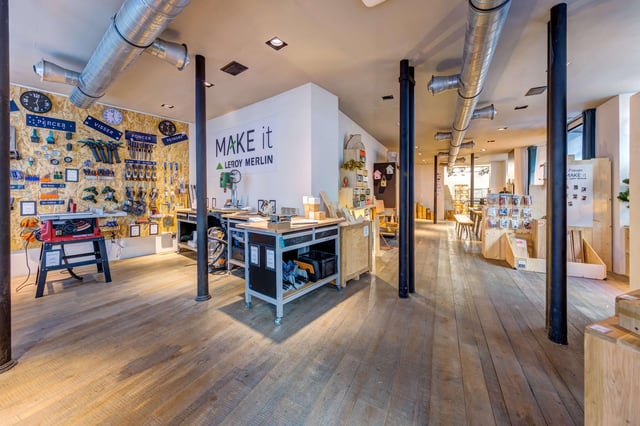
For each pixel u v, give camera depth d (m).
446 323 2.56
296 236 2.82
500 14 1.75
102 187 4.75
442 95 4.40
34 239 3.95
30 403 1.59
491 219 5.12
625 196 4.04
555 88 2.23
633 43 2.80
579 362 1.96
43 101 4.12
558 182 2.22
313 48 2.97
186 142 5.96
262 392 1.68
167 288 3.49
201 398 1.63
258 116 4.64
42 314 2.74
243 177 4.95
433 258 5.16
